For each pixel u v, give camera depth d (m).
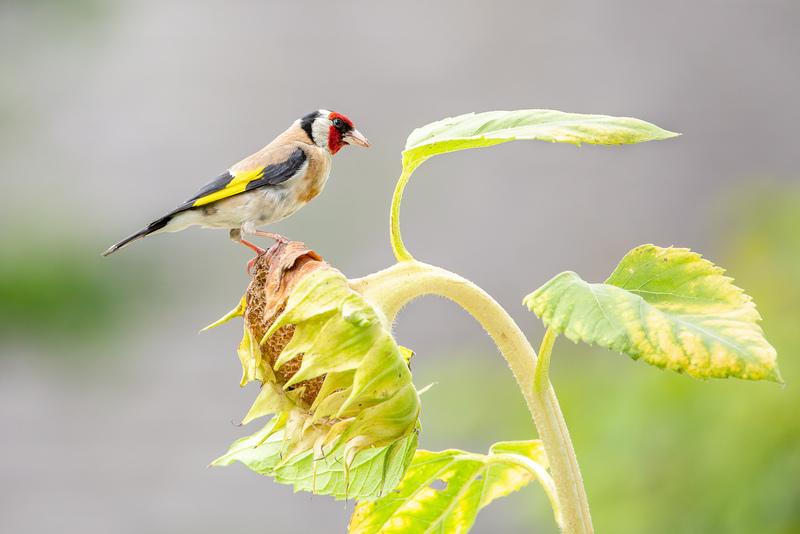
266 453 5.02
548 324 4.21
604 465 5.28
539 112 4.91
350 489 5.02
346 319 4.20
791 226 5.34
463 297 4.79
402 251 4.86
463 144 4.77
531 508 5.31
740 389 5.24
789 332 5.26
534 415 4.79
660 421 5.27
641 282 4.54
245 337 4.80
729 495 5.23
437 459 5.02
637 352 4.01
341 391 4.37
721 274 4.39
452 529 5.03
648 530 5.25
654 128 4.66
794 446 5.22
